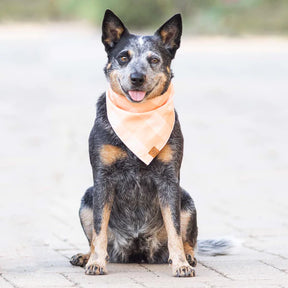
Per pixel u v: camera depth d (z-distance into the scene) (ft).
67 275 19.16
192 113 56.24
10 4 182.70
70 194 31.24
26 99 63.21
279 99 63.57
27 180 33.94
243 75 80.12
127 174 20.12
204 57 96.37
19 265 20.43
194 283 18.16
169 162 19.92
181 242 19.65
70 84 73.36
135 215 20.61
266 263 20.61
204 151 41.65
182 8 140.87
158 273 19.60
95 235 19.76
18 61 95.20
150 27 142.92
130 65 20.06
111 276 19.11
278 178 34.73
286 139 45.37
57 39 124.47
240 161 38.86
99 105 20.80
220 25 128.77
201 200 30.35
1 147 42.16
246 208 28.86
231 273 19.38
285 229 25.38
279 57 93.71
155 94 20.40
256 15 132.36
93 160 20.24
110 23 20.97
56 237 24.18
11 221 26.43
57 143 43.21
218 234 24.72
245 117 54.29
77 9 164.66
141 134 19.77
